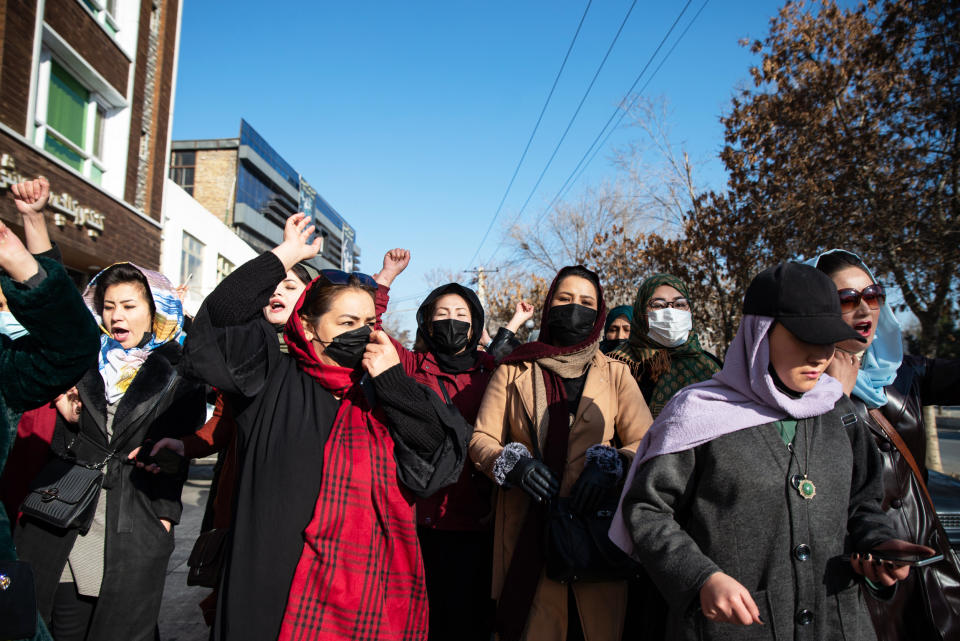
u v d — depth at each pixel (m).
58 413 2.46
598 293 2.71
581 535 2.11
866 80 9.34
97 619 2.29
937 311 9.03
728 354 1.82
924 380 2.56
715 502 1.67
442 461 1.90
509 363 2.64
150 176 11.38
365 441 1.85
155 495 2.48
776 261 10.41
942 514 3.26
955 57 8.52
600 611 2.22
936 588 2.08
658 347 3.06
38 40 8.07
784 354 1.67
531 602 2.26
